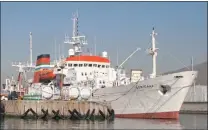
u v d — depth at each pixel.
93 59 63.78
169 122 52.59
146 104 55.41
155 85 54.66
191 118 69.94
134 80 59.81
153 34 56.84
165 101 54.75
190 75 54.12
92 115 53.53
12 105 60.56
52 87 61.28
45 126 46.97
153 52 56.72
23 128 45.56
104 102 54.28
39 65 69.88
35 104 56.88
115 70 65.62
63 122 51.12
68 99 57.88
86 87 59.53
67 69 63.16
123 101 56.94
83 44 67.81
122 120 53.44
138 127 45.88
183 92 54.44
